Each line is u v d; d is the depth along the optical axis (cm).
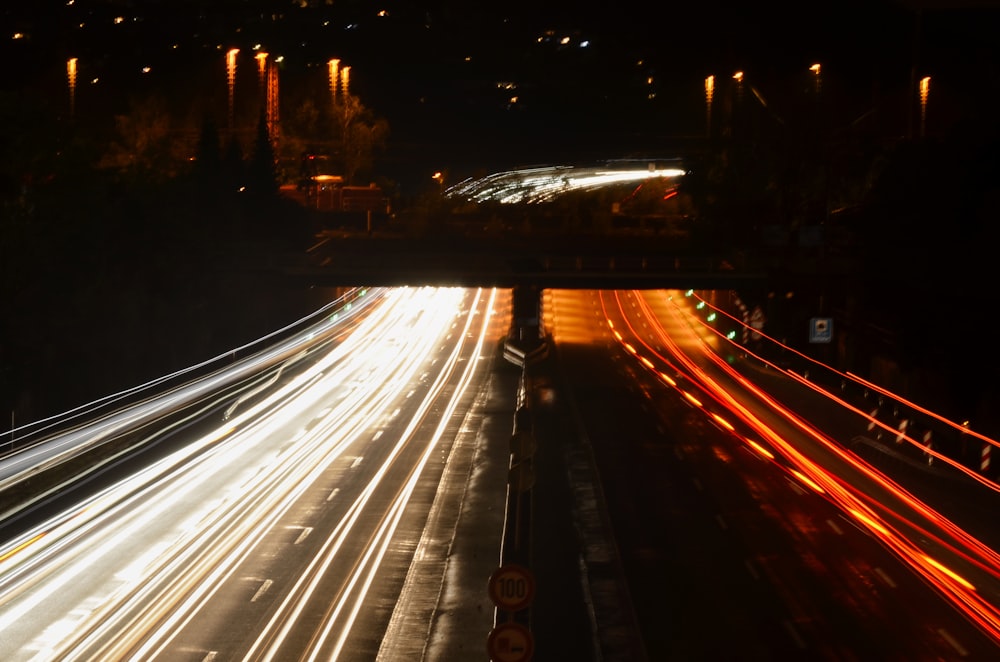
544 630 2591
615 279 8169
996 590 2938
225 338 7700
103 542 3322
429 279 8081
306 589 2906
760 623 2664
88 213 6438
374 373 7575
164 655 2392
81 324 6175
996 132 5750
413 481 4306
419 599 2850
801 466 4584
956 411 5375
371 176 16675
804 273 7012
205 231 7769
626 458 4731
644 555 3259
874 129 10888
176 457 4659
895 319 6219
